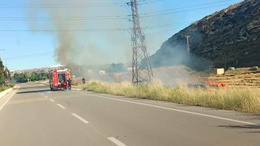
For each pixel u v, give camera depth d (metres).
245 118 10.74
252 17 132.25
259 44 108.00
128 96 25.16
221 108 13.83
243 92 13.67
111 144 8.04
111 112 14.88
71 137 9.35
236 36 126.06
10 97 37.16
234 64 100.94
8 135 10.53
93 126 11.13
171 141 7.89
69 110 17.12
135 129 9.97
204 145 7.27
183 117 11.78
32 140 9.34
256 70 78.12
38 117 14.98
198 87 19.17
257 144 7.11
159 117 12.21
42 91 47.25
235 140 7.60
